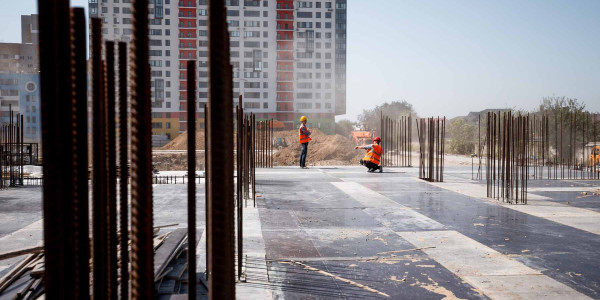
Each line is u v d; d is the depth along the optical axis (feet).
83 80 4.62
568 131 71.92
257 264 16.72
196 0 319.88
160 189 37.96
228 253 4.70
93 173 5.38
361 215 26.99
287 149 92.73
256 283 14.71
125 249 5.80
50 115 3.73
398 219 25.86
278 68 342.85
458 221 25.32
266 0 339.16
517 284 14.94
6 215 26.66
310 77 344.69
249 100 340.59
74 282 3.98
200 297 13.00
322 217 26.27
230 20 337.11
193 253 6.53
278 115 343.26
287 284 14.73
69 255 3.95
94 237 5.45
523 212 28.14
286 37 342.23
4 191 37.11
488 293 14.11
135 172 4.89
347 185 41.47
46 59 3.68
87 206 4.64
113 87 5.66
